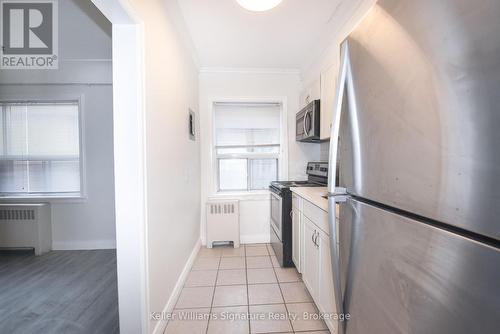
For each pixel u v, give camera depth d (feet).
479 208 1.38
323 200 5.38
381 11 2.17
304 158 10.40
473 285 1.42
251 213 10.39
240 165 10.63
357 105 2.57
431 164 1.68
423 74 1.72
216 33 7.21
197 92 9.51
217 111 10.30
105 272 7.73
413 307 1.84
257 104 10.43
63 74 9.45
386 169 2.15
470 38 1.40
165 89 5.36
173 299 5.80
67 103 9.72
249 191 10.57
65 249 9.72
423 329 1.74
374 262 2.34
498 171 1.29
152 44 4.58
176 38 6.27
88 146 9.67
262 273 7.54
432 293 1.67
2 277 7.41
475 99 1.39
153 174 4.56
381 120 2.20
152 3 4.61
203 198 10.18
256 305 5.92
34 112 9.67
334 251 3.07
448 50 1.53
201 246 9.95
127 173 4.05
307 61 9.06
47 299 6.22
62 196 9.75
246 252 9.29
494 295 1.32
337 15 6.24
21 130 9.67
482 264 1.37
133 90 4.01
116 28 3.99
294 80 10.32
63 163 9.86
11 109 9.61
